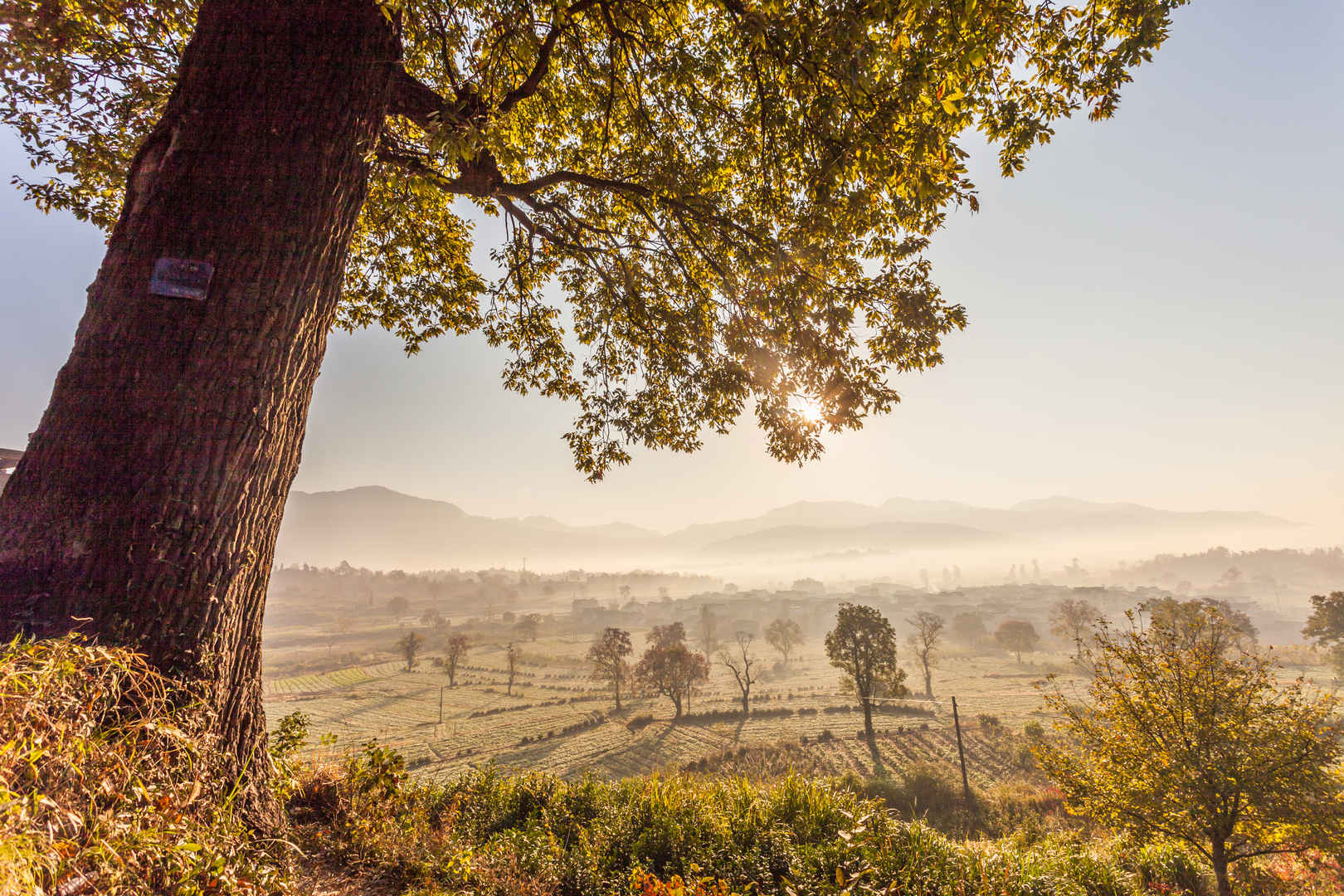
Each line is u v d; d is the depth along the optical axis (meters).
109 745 2.28
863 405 7.20
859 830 5.18
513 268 9.31
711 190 7.79
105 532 3.02
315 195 3.79
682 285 9.21
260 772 3.88
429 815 5.45
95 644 2.57
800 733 57.41
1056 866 8.12
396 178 5.21
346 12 3.96
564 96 7.55
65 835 1.85
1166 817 11.65
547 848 5.25
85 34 5.67
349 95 3.97
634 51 6.15
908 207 5.88
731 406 9.31
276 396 3.71
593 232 8.30
